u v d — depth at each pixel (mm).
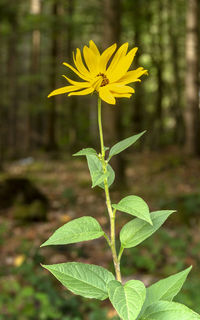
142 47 20203
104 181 1261
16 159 20000
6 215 8633
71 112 22672
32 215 8391
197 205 7801
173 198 8477
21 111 21859
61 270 1182
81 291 1146
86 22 12164
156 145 21047
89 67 1229
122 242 1223
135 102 21906
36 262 5734
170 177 12805
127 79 1182
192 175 12883
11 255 6285
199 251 6086
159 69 22625
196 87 15680
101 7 10617
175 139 22156
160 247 6145
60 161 18156
